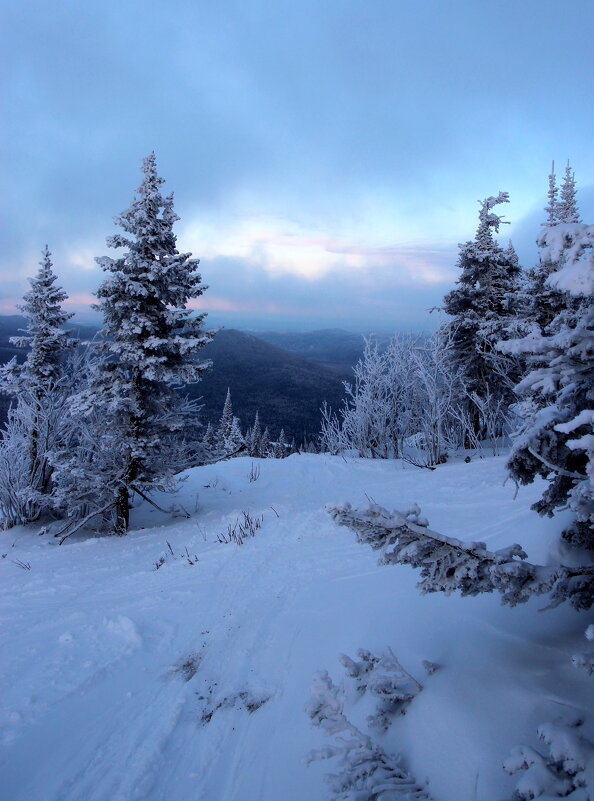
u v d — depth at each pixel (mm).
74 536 11891
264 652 4570
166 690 4359
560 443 2725
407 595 4539
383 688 2936
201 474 16531
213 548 8492
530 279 13617
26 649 5355
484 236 16953
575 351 2414
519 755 2057
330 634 4383
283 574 6559
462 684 2791
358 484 13398
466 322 16422
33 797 3135
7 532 12641
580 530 3293
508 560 2408
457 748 2365
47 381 14539
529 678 2676
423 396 16359
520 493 8453
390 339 17922
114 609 6355
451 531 6855
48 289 14445
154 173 10836
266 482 15125
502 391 16938
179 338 11070
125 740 3680
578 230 2102
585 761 1931
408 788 2268
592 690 2441
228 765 3221
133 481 11414
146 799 3035
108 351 11461
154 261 10836
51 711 4129
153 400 11703
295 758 2986
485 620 3529
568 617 3215
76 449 13094
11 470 13539
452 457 15023
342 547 7352
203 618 5688
